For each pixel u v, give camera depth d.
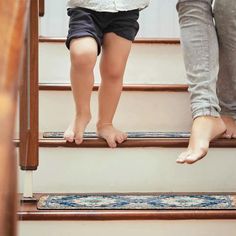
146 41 1.92
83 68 1.40
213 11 1.51
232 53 1.52
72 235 1.23
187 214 1.22
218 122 1.40
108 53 1.48
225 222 1.24
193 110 1.42
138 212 1.22
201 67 1.43
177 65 1.93
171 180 1.45
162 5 2.61
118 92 1.50
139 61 1.93
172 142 1.43
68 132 1.43
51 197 1.37
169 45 1.92
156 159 1.45
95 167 1.44
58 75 1.92
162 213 1.22
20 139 1.22
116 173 1.44
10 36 0.48
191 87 1.44
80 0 1.44
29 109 1.25
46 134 1.59
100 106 1.49
